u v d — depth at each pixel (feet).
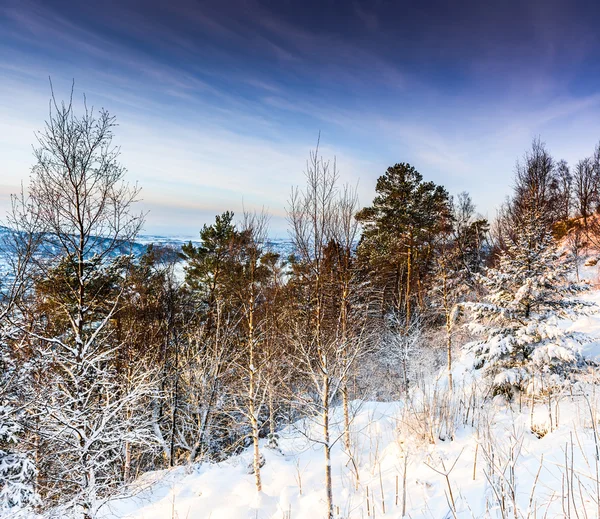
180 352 51.03
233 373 49.62
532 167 70.90
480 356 33.17
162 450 46.11
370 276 71.46
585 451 18.85
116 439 25.27
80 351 25.76
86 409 24.53
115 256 27.45
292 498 26.25
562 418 25.03
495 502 15.11
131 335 44.37
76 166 24.58
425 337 65.82
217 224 68.85
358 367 52.47
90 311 28.76
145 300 50.39
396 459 27.37
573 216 87.10
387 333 61.16
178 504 27.27
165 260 69.97
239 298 38.63
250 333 32.09
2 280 25.18
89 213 25.53
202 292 66.74
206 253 68.85
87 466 23.80
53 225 24.31
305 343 30.19
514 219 73.20
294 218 29.73
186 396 50.62
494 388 32.35
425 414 28.32
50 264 25.45
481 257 97.19
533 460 20.38
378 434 33.71
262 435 54.08
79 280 25.72
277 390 37.68
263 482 29.96
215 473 33.22
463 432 27.66
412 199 73.10
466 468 22.43
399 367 57.26
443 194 73.82
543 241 33.47
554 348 27.84
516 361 31.45
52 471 28.07
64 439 24.02
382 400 54.80
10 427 24.73
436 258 64.08
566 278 32.45
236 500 27.43
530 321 31.07
